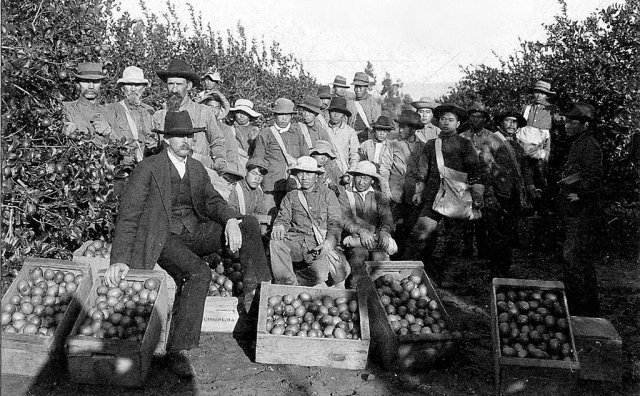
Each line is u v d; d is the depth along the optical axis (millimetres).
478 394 4477
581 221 5715
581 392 4508
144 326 4625
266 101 14422
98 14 7719
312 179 6035
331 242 6051
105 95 8531
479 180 6793
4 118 5223
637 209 7785
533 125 8125
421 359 4777
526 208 7324
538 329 4719
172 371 4652
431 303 5293
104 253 5586
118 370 4344
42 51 5926
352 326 4984
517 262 8039
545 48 9703
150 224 4730
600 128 8094
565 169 5855
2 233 5203
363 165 6398
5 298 4785
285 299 5270
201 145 6762
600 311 6141
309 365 4797
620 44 8297
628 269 7652
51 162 5391
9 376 4418
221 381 4527
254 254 5398
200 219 5125
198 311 4711
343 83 10484
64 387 4340
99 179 5617
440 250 8938
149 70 10547
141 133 7027
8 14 5582
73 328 4465
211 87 9227
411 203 7910
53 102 6250
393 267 5742
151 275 4953
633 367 4895
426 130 9047
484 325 5855
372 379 4637
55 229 5734
